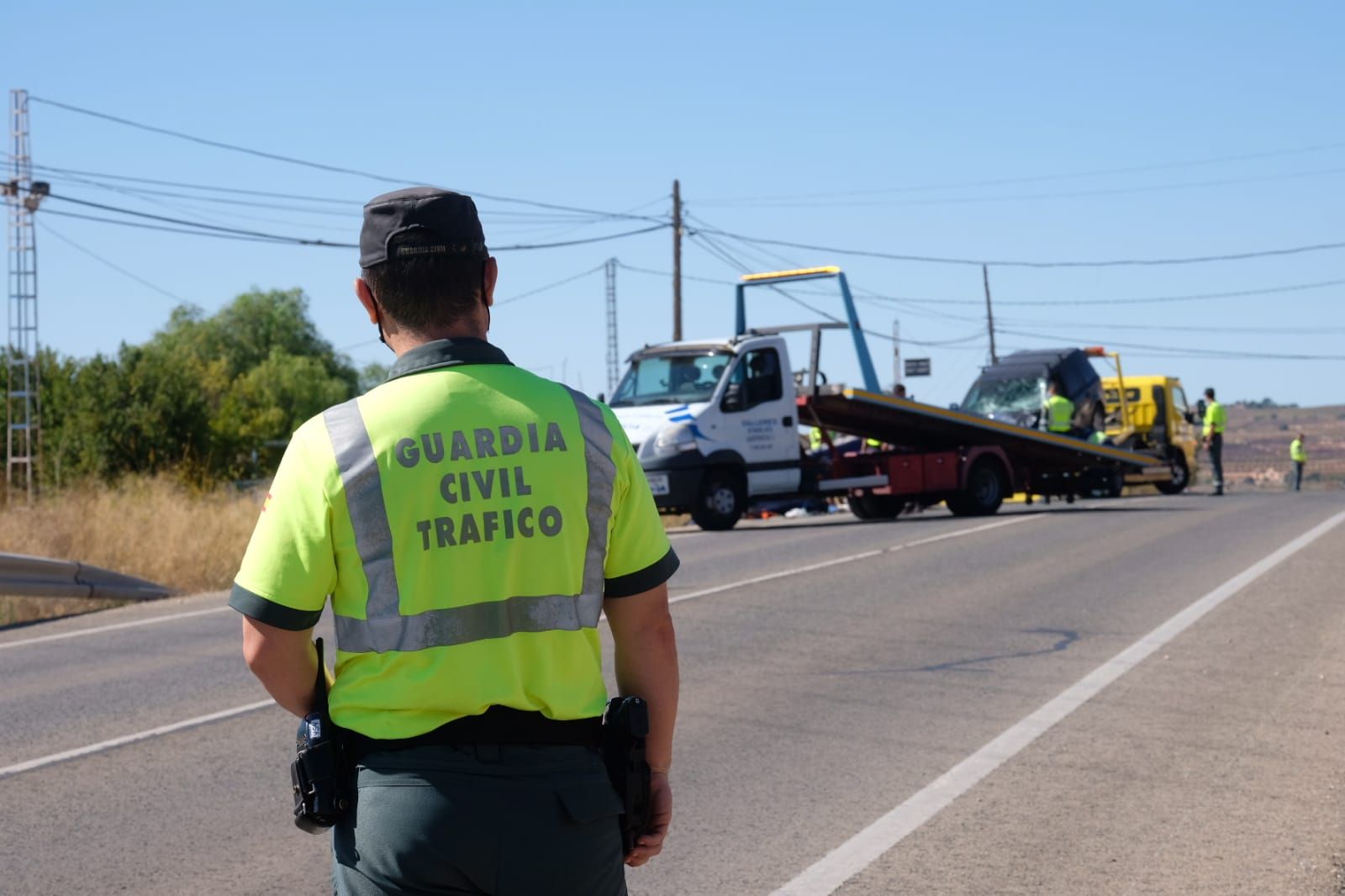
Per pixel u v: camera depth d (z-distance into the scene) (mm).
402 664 2156
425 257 2287
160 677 9055
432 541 2176
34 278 34250
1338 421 113438
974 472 22578
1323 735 6918
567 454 2271
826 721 7379
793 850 5258
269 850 5344
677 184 38469
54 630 11492
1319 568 13469
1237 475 73000
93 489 19562
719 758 6645
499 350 2342
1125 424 31656
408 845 2098
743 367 19531
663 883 4902
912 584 12859
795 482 20016
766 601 11875
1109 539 16781
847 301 21031
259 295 96750
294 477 2195
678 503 18703
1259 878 4855
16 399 35938
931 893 4766
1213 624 10320
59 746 7090
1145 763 6445
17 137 30641
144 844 5418
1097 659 9016
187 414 36969
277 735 7281
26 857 5254
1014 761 6523
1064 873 4945
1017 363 28484
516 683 2176
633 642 2420
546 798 2158
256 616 2166
